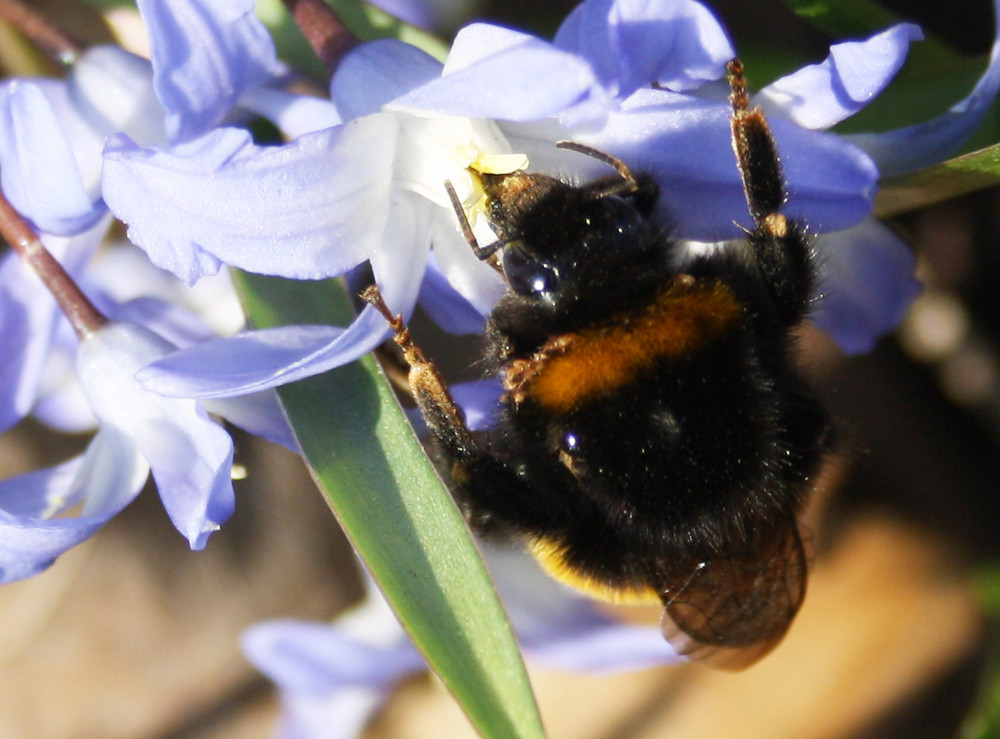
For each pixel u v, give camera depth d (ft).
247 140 0.37
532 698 0.38
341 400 0.39
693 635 0.42
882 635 0.61
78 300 0.41
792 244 0.41
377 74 0.40
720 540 0.41
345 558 0.59
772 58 0.45
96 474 0.40
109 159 0.37
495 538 0.42
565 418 0.40
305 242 0.38
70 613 0.58
